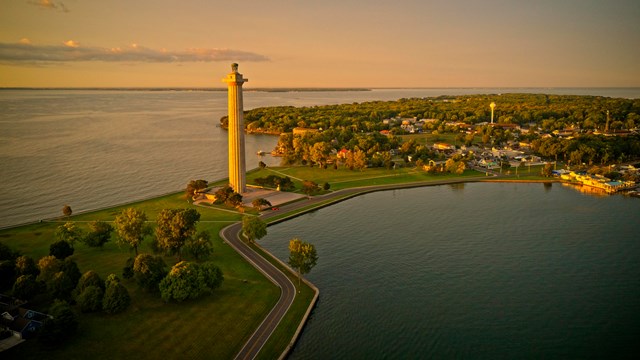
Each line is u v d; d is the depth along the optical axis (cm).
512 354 10575
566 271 14925
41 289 12044
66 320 10188
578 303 12875
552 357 10456
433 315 12231
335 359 10325
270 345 10506
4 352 9800
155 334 10669
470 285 13975
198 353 10088
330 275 14600
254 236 16425
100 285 11975
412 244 17350
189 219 14612
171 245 14288
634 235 18188
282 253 16338
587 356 10494
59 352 9869
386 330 11494
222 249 16075
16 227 18312
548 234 18400
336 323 11769
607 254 16262
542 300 13050
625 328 11606
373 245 17238
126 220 14912
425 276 14600
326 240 17762
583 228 19112
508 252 16550
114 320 11131
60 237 15475
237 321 11375
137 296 12288
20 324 10481
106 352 9950
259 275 14088
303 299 12669
